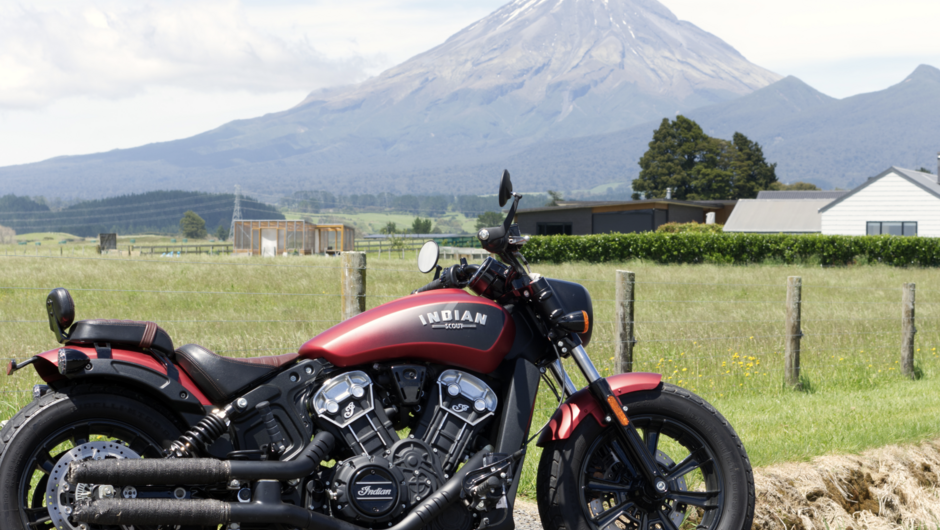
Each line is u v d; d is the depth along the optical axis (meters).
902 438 6.29
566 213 51.72
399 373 3.51
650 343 10.60
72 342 3.27
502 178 3.82
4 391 6.38
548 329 3.88
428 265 4.01
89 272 16.77
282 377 3.45
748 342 11.02
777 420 6.89
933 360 10.91
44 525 3.21
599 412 3.81
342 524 3.29
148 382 3.24
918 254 32.88
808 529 5.15
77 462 2.97
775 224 51.66
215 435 3.28
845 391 8.75
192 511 3.04
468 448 3.63
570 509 3.74
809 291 19.23
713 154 103.62
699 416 3.92
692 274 23.72
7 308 12.15
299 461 3.27
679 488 4.07
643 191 106.62
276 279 17.14
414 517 3.32
